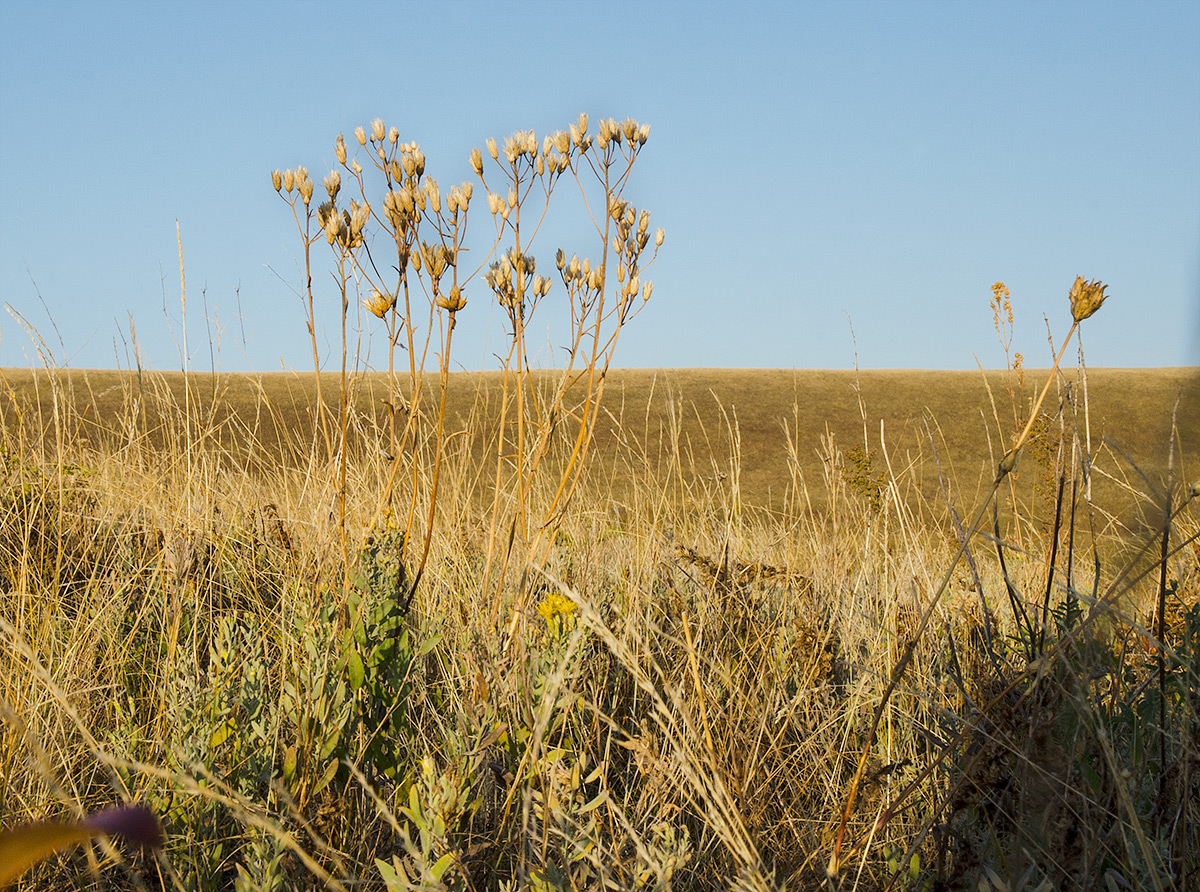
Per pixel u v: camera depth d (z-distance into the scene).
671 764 1.89
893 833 1.97
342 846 1.73
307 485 3.87
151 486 3.74
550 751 1.81
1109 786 1.63
